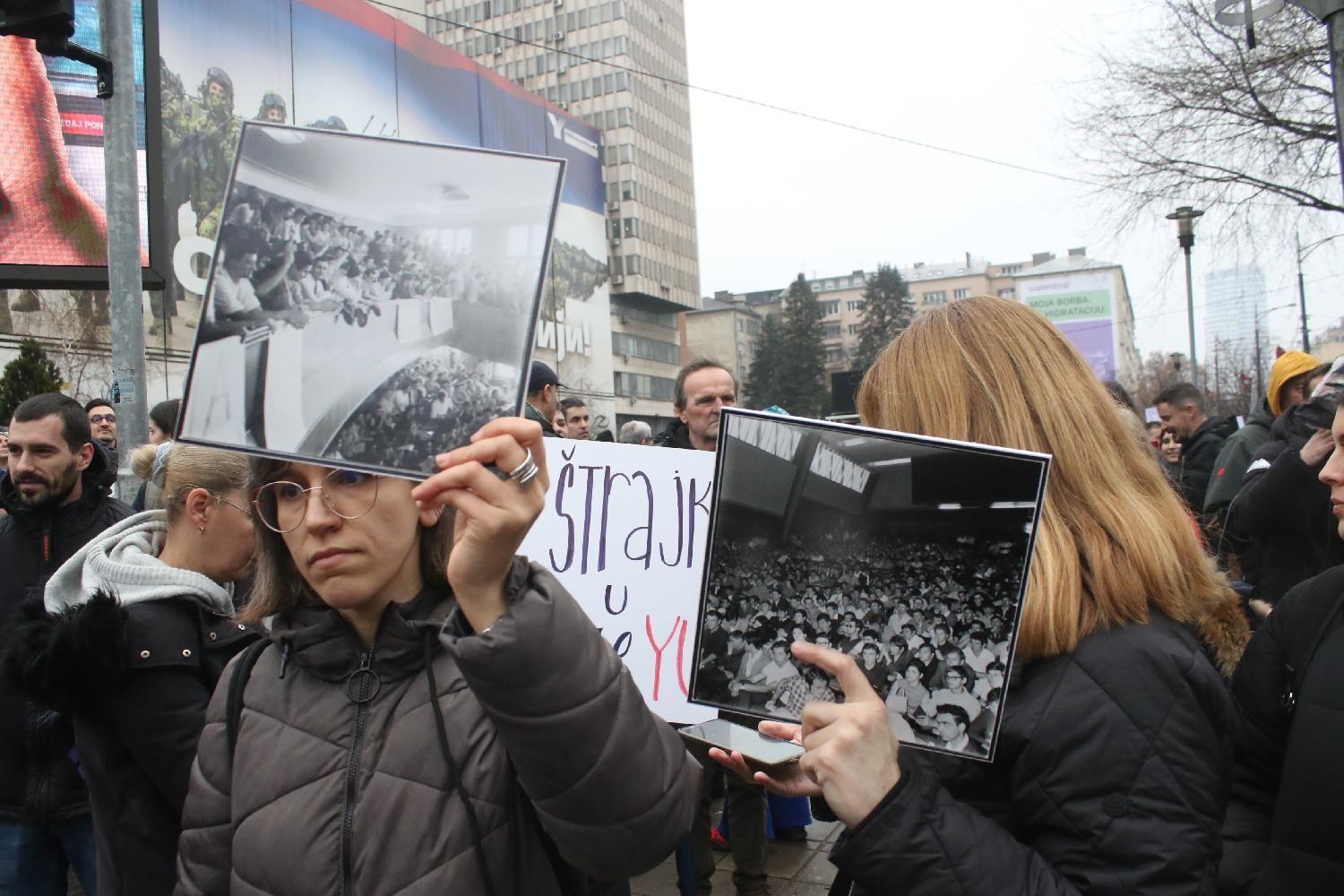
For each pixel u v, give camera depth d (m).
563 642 1.21
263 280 1.18
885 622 1.28
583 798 1.25
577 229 47.47
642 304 77.31
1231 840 1.74
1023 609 1.24
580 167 47.59
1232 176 13.14
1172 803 1.17
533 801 1.31
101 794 1.96
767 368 65.38
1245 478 3.86
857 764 1.19
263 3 28.67
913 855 1.15
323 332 1.17
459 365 1.16
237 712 1.51
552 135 44.88
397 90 33.88
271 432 1.16
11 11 5.08
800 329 63.16
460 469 1.10
